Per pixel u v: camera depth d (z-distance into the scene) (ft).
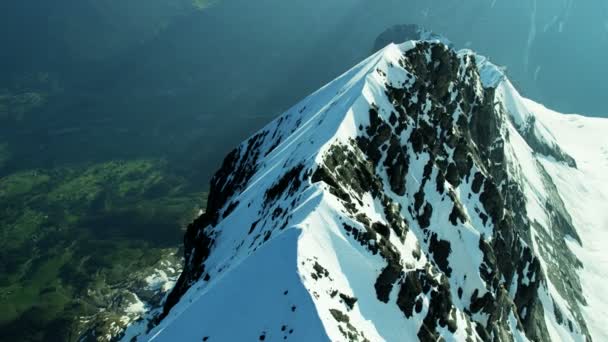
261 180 387.96
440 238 351.67
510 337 348.18
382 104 380.99
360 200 303.48
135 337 559.79
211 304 236.63
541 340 408.05
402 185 355.36
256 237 300.81
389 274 258.78
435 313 271.90
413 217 352.28
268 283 229.45
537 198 638.53
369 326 235.61
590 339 486.79
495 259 361.51
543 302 450.30
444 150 417.69
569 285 548.72
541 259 526.98
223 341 219.82
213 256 351.67
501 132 606.55
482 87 579.89
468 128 509.76
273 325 214.48
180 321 238.27
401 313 257.14
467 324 292.81
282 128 485.56
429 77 480.64
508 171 568.82
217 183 516.73
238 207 382.63
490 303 334.85
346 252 252.62
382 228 287.28
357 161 331.16
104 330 591.37
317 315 209.26
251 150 505.25
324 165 302.66
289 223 263.70
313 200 268.00
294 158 348.18
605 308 573.74
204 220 459.32
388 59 431.84
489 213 418.10
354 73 447.01
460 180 415.85
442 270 343.05
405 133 379.14
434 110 430.61
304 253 235.61
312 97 492.95
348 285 243.19
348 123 349.20
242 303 229.04
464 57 553.64
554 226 638.94
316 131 361.10
